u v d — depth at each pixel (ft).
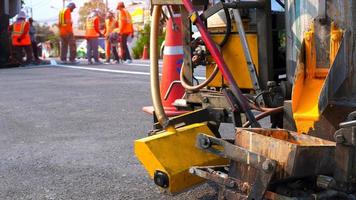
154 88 11.21
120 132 17.47
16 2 51.67
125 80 32.45
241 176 8.30
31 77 36.27
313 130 8.55
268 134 8.49
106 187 12.09
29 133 17.61
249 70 10.86
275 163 7.65
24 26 51.16
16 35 50.78
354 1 8.32
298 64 8.73
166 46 18.97
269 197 7.93
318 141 8.14
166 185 9.78
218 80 11.63
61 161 14.20
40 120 19.80
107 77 34.78
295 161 7.50
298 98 8.71
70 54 55.01
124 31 54.24
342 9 8.39
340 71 8.31
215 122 11.34
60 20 54.24
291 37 9.72
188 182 9.96
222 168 9.31
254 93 11.05
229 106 10.82
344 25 8.39
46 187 12.16
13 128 18.45
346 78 8.39
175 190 9.84
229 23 10.91
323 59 8.59
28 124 19.10
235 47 11.10
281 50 11.47
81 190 11.91
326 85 8.16
